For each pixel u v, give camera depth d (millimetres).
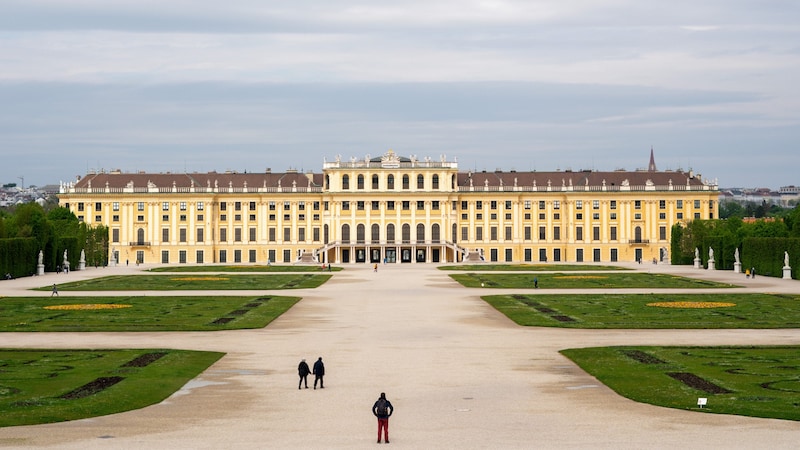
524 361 77188
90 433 52125
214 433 52344
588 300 130875
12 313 113750
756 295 137000
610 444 49062
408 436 51500
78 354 79688
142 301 130750
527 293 144875
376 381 68500
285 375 71062
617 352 80188
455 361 77375
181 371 71688
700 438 50125
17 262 191000
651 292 144875
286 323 104625
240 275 198625
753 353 79312
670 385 64938
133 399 61219
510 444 49344
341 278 188125
